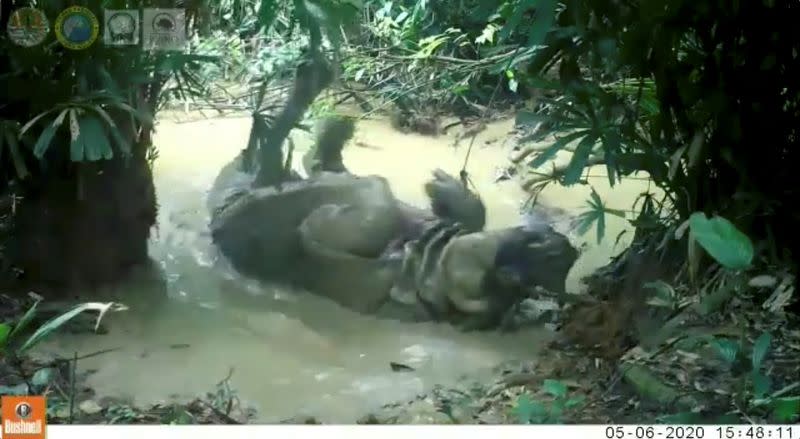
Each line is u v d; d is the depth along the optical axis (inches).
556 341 453.1
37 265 468.1
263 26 562.3
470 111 677.3
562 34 442.9
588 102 447.8
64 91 454.6
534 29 430.6
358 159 614.9
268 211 495.8
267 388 419.5
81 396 404.5
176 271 494.0
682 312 433.4
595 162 485.7
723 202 448.5
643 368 406.9
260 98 533.6
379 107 658.8
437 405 408.5
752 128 442.9
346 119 532.4
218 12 544.7
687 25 435.5
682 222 452.4
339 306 478.6
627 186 584.4
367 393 418.6
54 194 469.1
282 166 516.7
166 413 397.4
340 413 404.5
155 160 570.6
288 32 593.0
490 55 625.9
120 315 459.5
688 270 448.1
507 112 673.0
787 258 437.1
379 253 478.9
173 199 557.6
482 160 619.8
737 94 440.5
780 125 444.5
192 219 538.0
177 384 418.0
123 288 476.1
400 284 474.0
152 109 485.1
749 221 440.8
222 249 500.4
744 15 434.3
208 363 432.5
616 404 398.0
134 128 465.7
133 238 486.0
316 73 511.2
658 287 440.1
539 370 429.1
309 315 471.5
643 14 434.6
